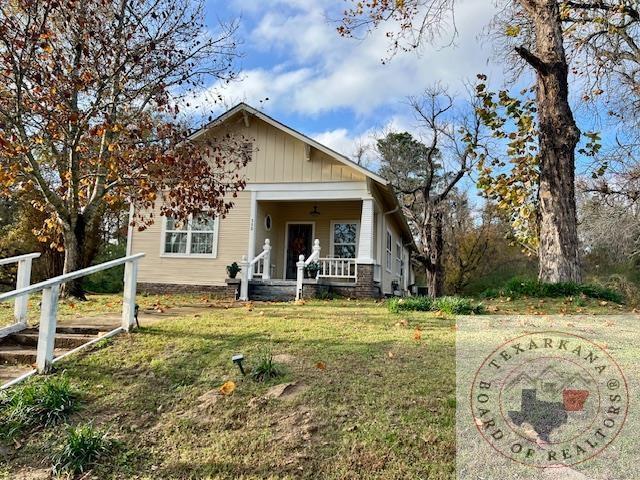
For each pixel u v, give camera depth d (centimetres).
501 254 3750
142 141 1062
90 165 1136
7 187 1078
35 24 934
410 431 361
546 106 1162
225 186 1220
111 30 1055
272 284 1398
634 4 1411
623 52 1552
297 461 346
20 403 426
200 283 1603
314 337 596
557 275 1092
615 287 2145
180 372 498
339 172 1562
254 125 1639
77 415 426
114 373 506
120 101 1055
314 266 1433
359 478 324
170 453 373
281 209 1859
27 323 694
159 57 1074
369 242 1492
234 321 716
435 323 688
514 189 1373
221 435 387
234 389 448
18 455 378
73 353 561
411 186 3391
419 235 3472
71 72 978
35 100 943
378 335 603
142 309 912
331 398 418
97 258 2406
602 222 2120
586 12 1414
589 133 1274
